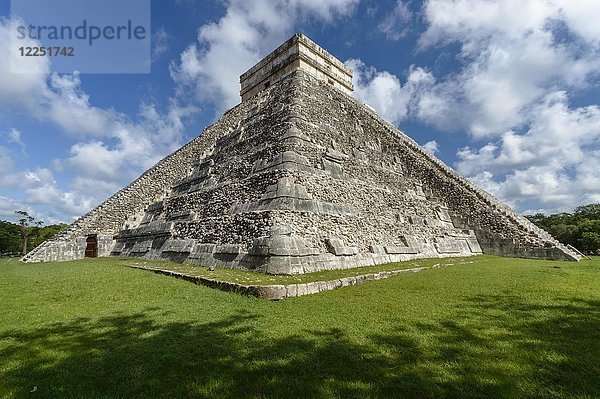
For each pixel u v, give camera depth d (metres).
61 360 4.23
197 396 3.39
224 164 16.92
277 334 5.06
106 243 20.45
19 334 5.20
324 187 13.23
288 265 9.69
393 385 3.56
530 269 11.23
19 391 3.48
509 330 5.07
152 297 7.61
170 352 4.44
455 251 17.41
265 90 24.98
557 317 5.61
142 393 3.46
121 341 4.88
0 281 10.10
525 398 3.29
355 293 7.81
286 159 12.68
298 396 3.36
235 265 10.95
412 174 21.33
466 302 6.75
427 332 5.05
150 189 22.66
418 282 8.98
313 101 19.08
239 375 3.81
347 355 4.29
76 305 7.00
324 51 26.66
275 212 10.82
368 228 13.73
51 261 17.91
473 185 23.12
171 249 14.97
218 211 14.14
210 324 5.58
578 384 3.49
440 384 3.57
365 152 18.42
